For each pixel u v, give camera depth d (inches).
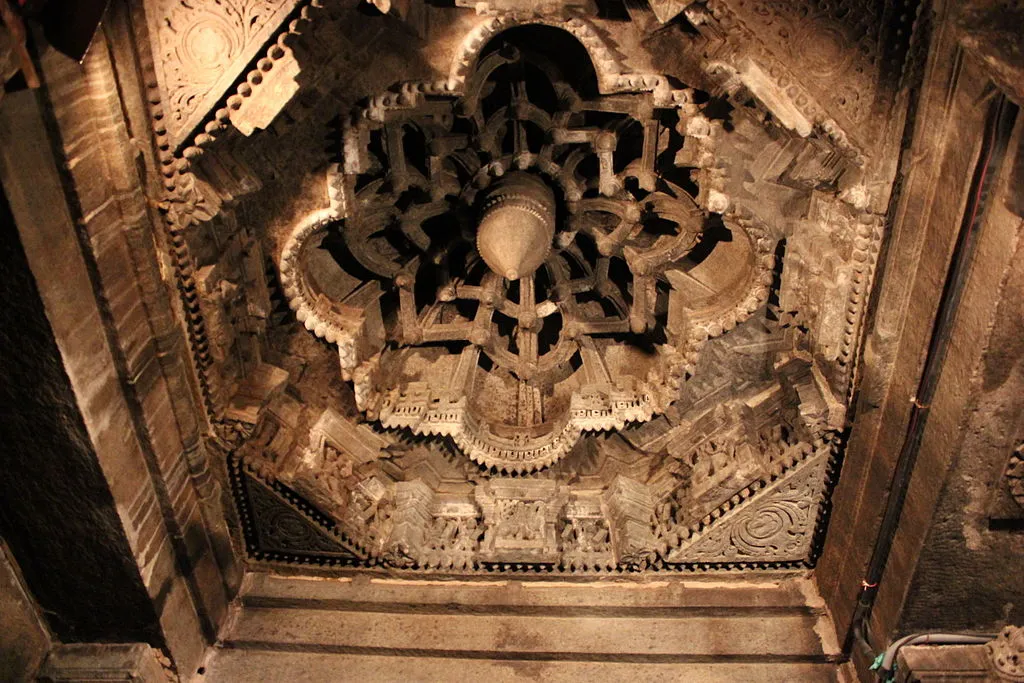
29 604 232.8
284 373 245.4
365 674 256.8
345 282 247.9
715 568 269.1
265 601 271.7
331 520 259.6
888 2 184.1
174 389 224.1
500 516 265.3
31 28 163.3
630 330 257.6
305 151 208.1
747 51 191.8
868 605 244.4
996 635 234.7
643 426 260.5
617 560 265.3
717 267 241.1
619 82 200.1
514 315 257.1
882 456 225.3
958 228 185.3
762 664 257.9
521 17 197.8
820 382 237.3
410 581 274.2
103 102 185.3
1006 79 158.9
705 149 205.3
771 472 248.1
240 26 182.9
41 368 185.9
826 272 217.2
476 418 267.7
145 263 205.0
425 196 234.8
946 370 198.8
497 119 227.0
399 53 198.8
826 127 194.4
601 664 257.9
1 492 210.4
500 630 264.2
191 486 242.8
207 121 193.8
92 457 200.4
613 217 244.1
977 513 211.6
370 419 251.9
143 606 231.1
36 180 171.8
